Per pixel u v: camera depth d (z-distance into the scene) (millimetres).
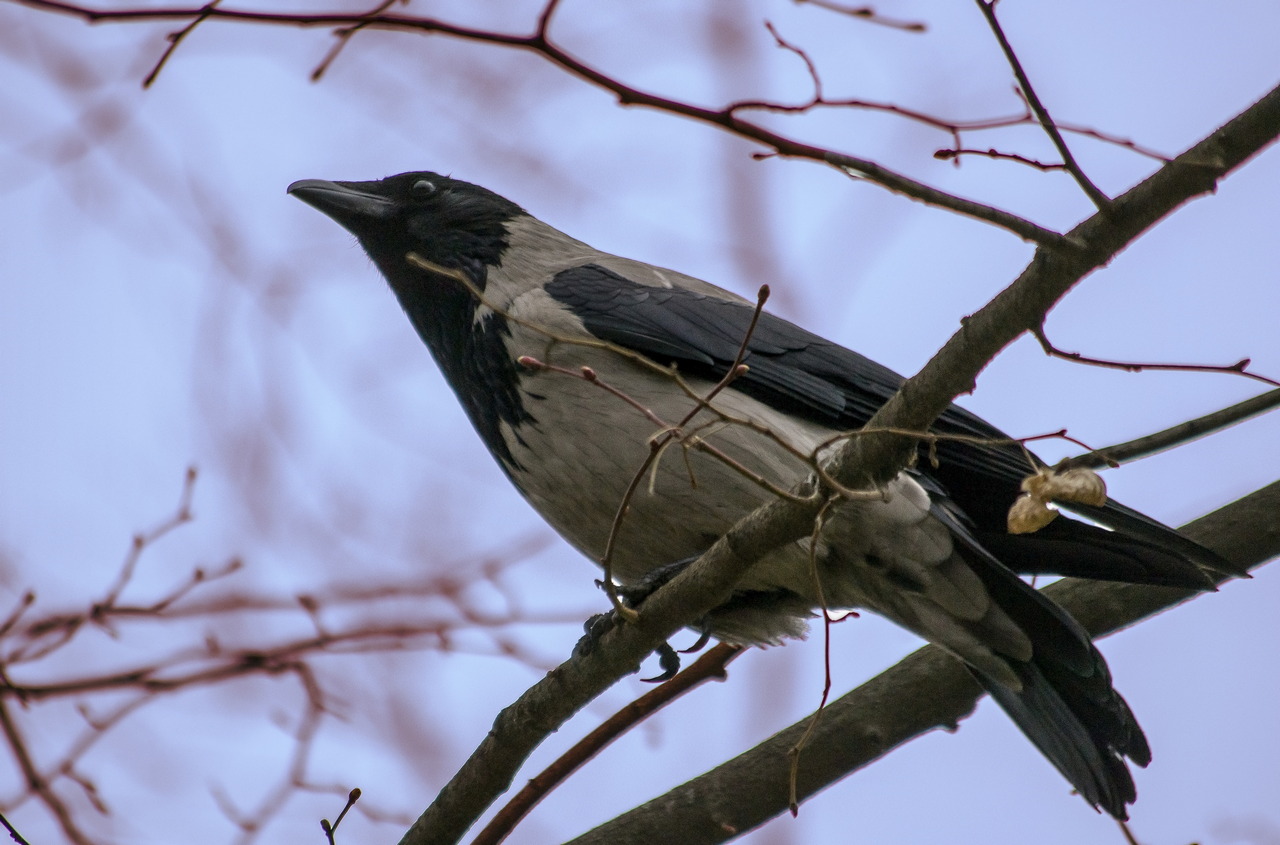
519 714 9055
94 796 9977
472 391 11227
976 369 7254
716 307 11023
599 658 8711
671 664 10383
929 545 9516
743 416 9875
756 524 7977
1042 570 9891
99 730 10109
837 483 7410
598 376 10297
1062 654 9539
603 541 10766
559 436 10430
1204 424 10117
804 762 10156
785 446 7430
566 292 11117
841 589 10055
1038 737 9664
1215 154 6348
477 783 9195
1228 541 10492
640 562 10750
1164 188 6441
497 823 9828
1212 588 9328
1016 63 6570
